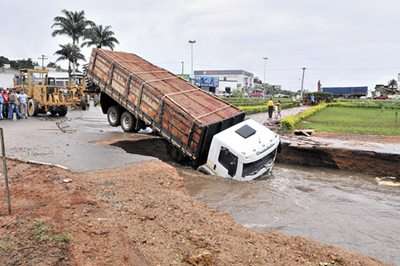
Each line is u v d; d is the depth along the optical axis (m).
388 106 51.91
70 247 4.94
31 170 8.95
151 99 15.23
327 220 9.02
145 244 5.57
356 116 37.44
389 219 9.43
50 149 12.25
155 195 8.13
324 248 6.58
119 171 9.71
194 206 7.92
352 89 92.81
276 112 32.28
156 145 15.80
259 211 9.35
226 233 6.59
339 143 18.25
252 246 6.14
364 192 12.48
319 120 32.38
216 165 12.71
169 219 6.80
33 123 20.81
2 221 5.52
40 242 4.89
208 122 13.48
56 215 6.02
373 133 22.55
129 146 14.88
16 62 89.38
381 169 15.41
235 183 11.88
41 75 26.36
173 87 16.56
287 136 21.06
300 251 6.27
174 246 5.66
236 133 13.15
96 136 16.05
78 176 8.81
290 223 8.59
